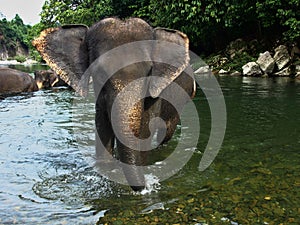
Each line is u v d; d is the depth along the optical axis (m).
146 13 21.70
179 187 3.59
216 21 18.22
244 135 5.42
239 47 18.58
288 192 3.43
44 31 3.78
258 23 18.00
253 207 3.15
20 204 3.24
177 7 18.36
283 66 14.88
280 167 4.09
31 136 5.66
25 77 12.06
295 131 5.59
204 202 3.25
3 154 4.71
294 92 9.49
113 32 3.43
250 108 7.43
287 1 15.20
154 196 3.39
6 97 10.61
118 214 3.05
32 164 4.32
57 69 3.60
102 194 3.46
